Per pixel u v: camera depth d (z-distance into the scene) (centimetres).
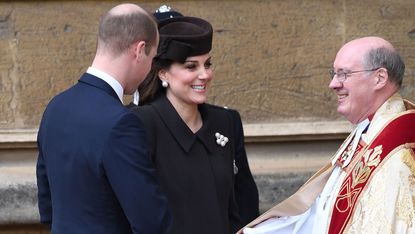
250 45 1753
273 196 1733
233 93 1761
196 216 1330
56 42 1766
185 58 1338
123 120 1127
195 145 1358
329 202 1295
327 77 1756
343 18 1744
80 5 1758
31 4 1759
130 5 1185
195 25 1357
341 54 1288
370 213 1216
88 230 1138
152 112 1346
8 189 1759
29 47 1769
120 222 1148
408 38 1739
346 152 1321
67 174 1148
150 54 1179
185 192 1331
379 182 1225
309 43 1752
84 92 1164
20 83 1777
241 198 1439
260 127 1756
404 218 1201
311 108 1761
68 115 1158
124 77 1170
